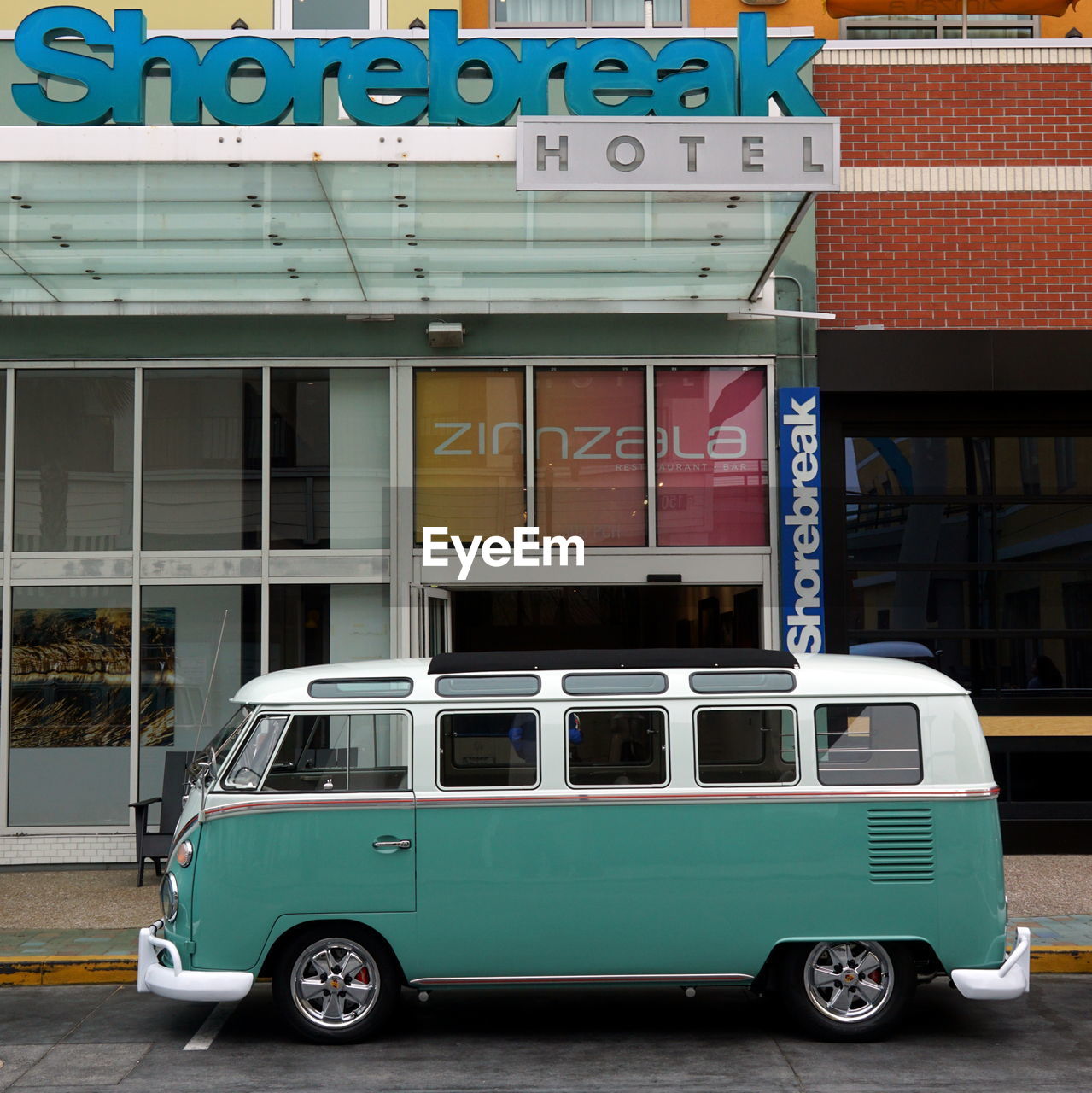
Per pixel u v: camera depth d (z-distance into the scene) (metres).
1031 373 12.59
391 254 11.13
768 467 12.60
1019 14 13.88
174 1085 6.38
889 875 7.02
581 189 9.45
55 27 9.98
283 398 12.62
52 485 12.53
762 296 12.47
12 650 12.39
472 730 7.13
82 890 11.02
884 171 12.86
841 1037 7.06
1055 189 12.87
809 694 7.15
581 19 13.86
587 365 12.67
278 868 6.98
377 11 13.48
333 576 12.51
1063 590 12.84
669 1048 7.04
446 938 6.99
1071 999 8.04
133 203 9.93
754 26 10.18
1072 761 12.63
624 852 7.02
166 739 12.35
